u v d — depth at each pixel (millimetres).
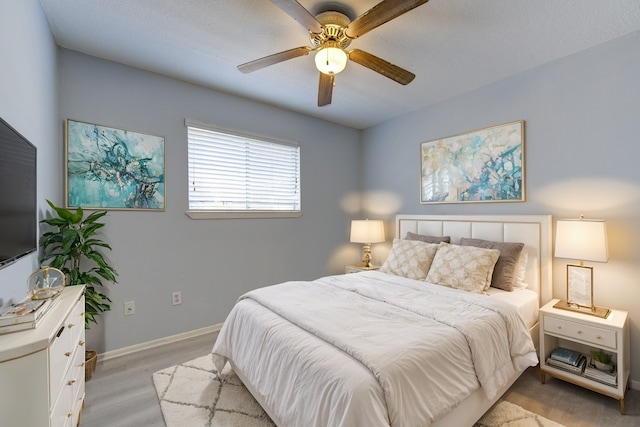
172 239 2816
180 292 2863
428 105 3477
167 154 2783
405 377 1246
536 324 2350
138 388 2074
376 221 3758
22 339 1065
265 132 3445
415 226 3537
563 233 2197
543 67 2549
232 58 2457
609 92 2211
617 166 2182
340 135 4195
